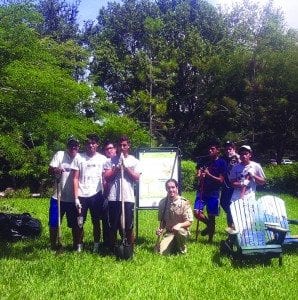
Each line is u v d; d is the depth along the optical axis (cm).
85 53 3247
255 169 1045
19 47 1089
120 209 941
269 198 992
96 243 971
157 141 4031
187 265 875
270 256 898
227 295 693
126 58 4538
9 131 1225
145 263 879
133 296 679
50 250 977
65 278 769
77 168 955
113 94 4688
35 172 2300
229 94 4203
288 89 3700
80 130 1344
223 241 988
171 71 4288
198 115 4578
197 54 4475
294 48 3838
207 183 1120
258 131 3959
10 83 1038
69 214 973
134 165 945
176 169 1118
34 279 761
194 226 1404
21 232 1113
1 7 1091
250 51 4016
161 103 3997
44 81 1039
